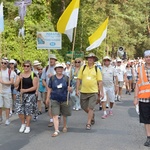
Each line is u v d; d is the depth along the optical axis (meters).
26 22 23.59
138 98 8.46
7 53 22.77
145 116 8.37
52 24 26.06
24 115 10.11
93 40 13.59
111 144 8.55
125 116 12.84
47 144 8.53
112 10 36.66
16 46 23.19
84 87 10.49
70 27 10.95
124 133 9.84
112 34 37.91
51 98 9.70
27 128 9.93
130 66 22.23
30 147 8.23
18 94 9.98
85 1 31.09
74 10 10.89
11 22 23.28
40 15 24.69
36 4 24.16
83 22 31.44
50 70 11.52
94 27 32.34
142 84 8.34
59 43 13.02
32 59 23.45
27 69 9.92
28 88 9.91
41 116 12.84
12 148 8.13
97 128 10.55
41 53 24.11
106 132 9.97
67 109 9.84
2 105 10.98
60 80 9.66
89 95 10.48
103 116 12.45
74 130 10.24
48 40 13.05
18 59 23.02
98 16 34.25
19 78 9.95
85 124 11.19
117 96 18.05
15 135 9.55
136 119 12.16
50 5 27.69
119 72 18.64
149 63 8.31
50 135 9.57
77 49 30.55
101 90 10.60
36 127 10.72
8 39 23.22
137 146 8.38
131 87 23.66
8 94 10.99
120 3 40.47
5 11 24.02
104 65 13.08
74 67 14.15
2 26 13.18
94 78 10.48
